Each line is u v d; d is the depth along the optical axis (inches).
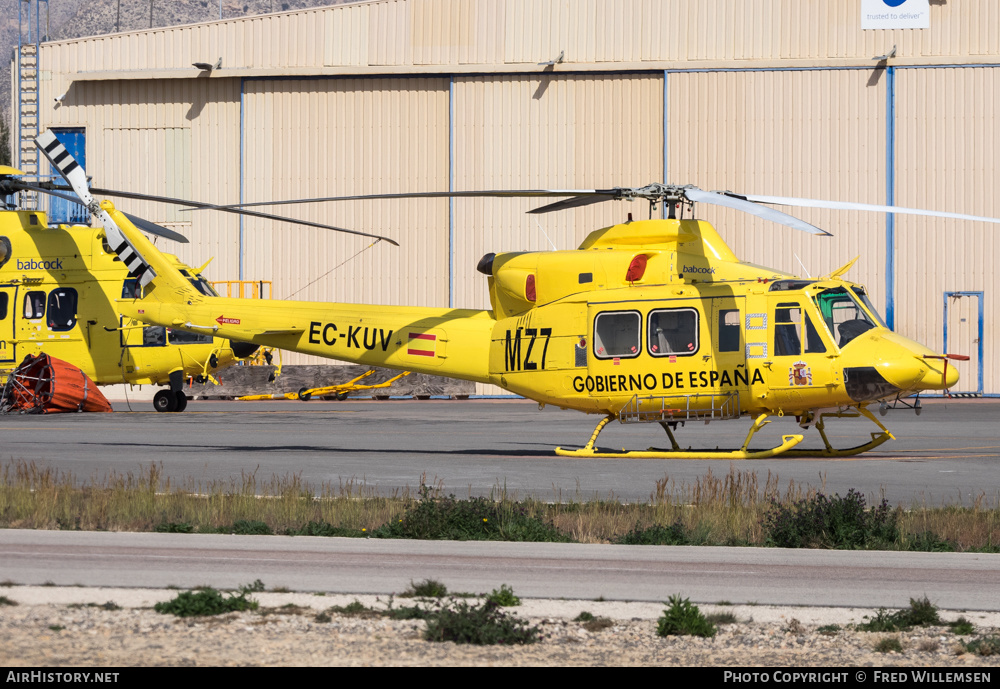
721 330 2731.3
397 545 1685.5
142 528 1831.9
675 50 5885.8
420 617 1270.9
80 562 1519.4
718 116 5861.2
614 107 5940.0
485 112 6013.8
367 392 6038.4
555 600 1342.3
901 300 5792.3
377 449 3115.2
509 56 5979.3
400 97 6092.5
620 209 5964.6
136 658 1116.5
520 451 3061.0
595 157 5949.8
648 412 2797.7
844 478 2377.0
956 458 2778.1
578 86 5959.6
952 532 1752.0
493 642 1186.6
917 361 2613.2
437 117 6067.9
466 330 2984.7
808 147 5821.9
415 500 2027.6
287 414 4638.3
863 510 1806.1
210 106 6240.2
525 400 5954.7
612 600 1344.7
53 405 4355.3
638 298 2780.5
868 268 5807.1
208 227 6245.1
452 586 1402.6
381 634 1214.3
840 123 5807.1
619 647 1179.9
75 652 1130.0
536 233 6028.5
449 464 2701.8
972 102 5728.3
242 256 6210.6
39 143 3462.1
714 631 1225.4
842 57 5797.2
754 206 2425.0
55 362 4357.8
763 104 5841.5
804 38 5821.9
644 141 5915.4
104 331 4340.6
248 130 6186.0
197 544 1675.7
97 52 6318.9
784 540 1729.8
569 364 2832.2
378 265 6131.9
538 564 1541.6
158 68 6254.9
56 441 3282.5
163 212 6289.4
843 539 1701.5
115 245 3341.5
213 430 3730.3
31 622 1231.5
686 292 2758.4
